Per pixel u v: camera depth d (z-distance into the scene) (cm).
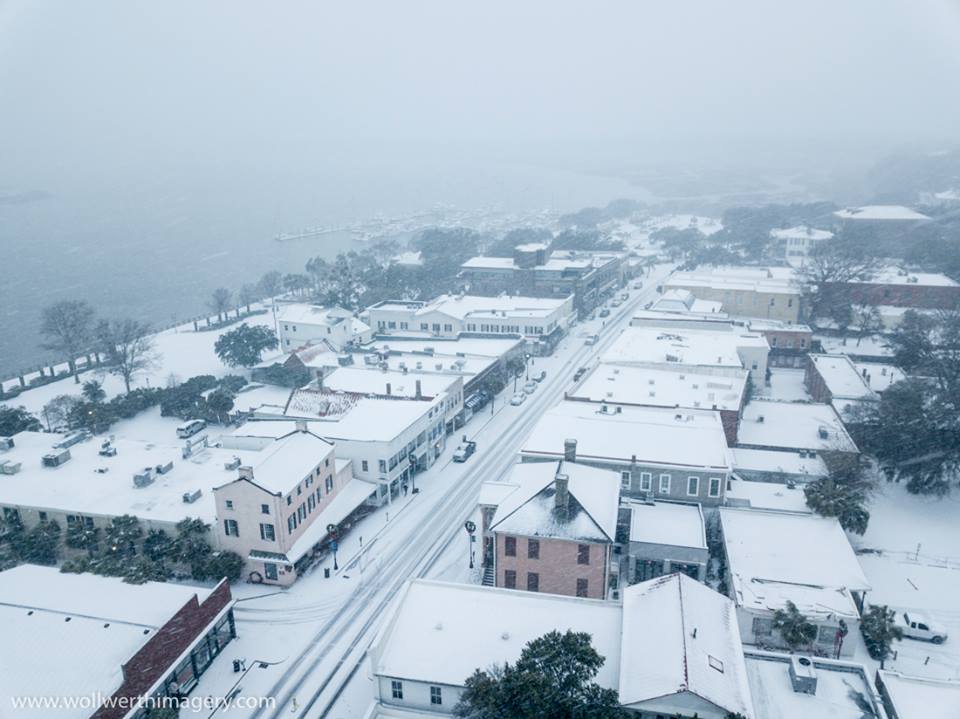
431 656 4516
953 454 7338
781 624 5244
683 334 11412
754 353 10762
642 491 6975
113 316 18488
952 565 6481
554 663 4022
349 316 13100
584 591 5712
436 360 11456
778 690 4328
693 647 4166
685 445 7088
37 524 6875
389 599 6128
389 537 7162
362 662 5372
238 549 6419
